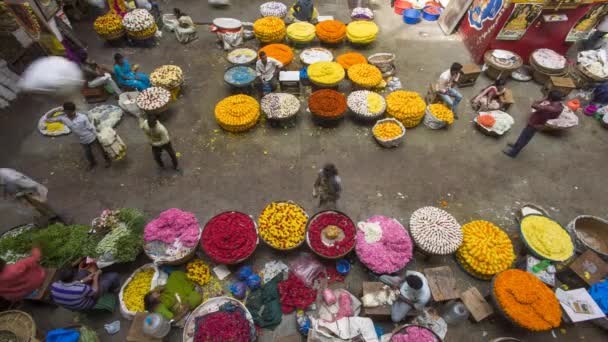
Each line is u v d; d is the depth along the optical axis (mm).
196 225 6469
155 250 6145
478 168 8398
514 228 7258
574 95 10312
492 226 6703
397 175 8172
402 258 6105
